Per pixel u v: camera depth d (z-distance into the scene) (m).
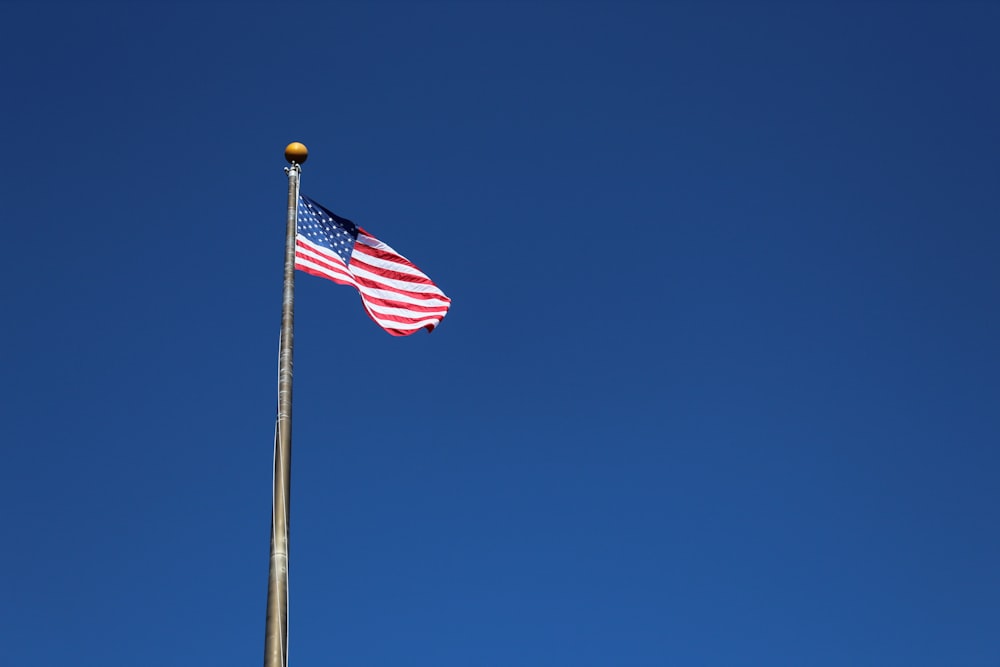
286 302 22.73
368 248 27.98
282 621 18.84
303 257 26.36
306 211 27.09
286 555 19.53
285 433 20.92
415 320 27.28
